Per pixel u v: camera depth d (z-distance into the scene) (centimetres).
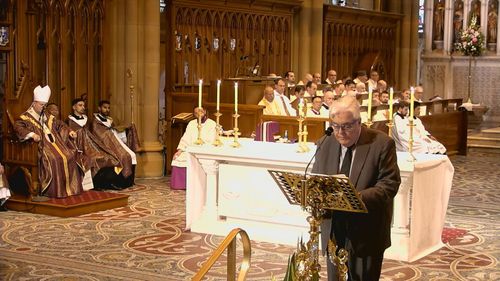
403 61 2283
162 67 1741
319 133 1184
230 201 910
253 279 737
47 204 1020
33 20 1161
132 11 1335
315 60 1881
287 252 840
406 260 812
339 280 519
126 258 809
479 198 1222
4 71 1220
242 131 1223
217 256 455
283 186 532
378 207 534
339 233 553
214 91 1320
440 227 873
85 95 1254
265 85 1379
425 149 1512
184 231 935
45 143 1073
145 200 1138
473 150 1952
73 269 765
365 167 543
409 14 2275
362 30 2112
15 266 774
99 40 1289
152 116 1373
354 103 537
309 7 1867
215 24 1593
